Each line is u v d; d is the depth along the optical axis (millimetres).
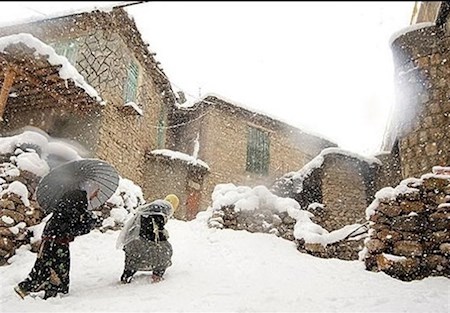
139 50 14688
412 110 10664
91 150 11930
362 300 4391
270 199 9805
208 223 9398
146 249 5305
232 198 9672
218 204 9586
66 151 8320
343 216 16359
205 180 17000
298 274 6098
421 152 10227
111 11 12945
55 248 4664
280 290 4922
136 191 10438
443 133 9953
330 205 16391
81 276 5602
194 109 18766
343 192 16734
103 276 5660
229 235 8648
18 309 3898
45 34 13617
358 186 17031
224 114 18438
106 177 5469
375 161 16891
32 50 9164
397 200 6398
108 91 12781
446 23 10406
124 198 9586
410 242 6090
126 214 9141
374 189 17031
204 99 18172
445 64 10375
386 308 4055
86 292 4816
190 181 16719
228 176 17562
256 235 8953
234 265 6547
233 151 18016
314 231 8906
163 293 4613
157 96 17219
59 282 4582
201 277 5578
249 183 17969
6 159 7352
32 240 6656
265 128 19266
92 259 6562
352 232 8922
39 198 5176
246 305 3982
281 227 9492
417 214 6234
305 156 20234
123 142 13633
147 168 15844
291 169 19406
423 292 4836
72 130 12234
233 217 9469
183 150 18500
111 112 12789
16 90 10883
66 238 4754
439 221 6070
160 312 3721
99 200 5555
